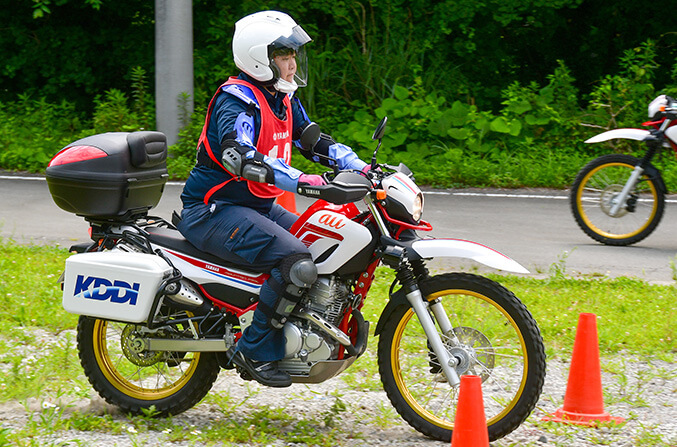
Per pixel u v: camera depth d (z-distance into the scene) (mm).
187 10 18172
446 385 6172
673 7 22578
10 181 16031
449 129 18516
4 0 22328
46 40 22234
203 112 18641
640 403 6434
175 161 17125
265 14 5613
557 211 14445
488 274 10148
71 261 5719
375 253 5539
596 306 8766
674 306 8797
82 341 5988
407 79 20953
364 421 6023
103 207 5766
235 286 5633
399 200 5461
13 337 7477
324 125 19984
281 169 5270
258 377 5539
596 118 19453
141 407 5914
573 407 6070
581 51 23000
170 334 5789
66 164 5770
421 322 5520
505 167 17156
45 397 6195
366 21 21984
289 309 5449
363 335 5727
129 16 22656
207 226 5625
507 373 6492
